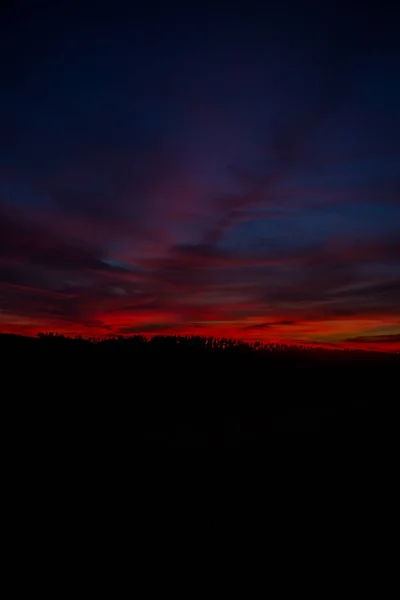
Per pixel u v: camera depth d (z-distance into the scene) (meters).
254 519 3.91
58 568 3.14
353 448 5.77
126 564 3.22
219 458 5.32
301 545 3.53
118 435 6.15
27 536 3.53
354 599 2.88
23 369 9.08
